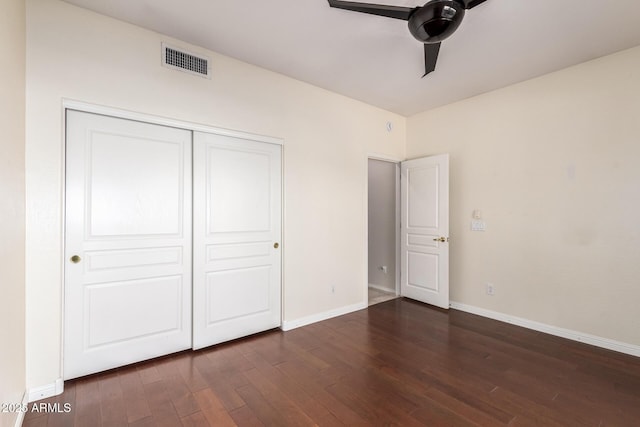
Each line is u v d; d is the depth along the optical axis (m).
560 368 2.41
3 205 1.53
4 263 1.54
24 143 1.92
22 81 1.88
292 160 3.27
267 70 3.07
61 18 2.08
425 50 2.34
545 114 3.15
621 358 2.58
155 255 2.52
